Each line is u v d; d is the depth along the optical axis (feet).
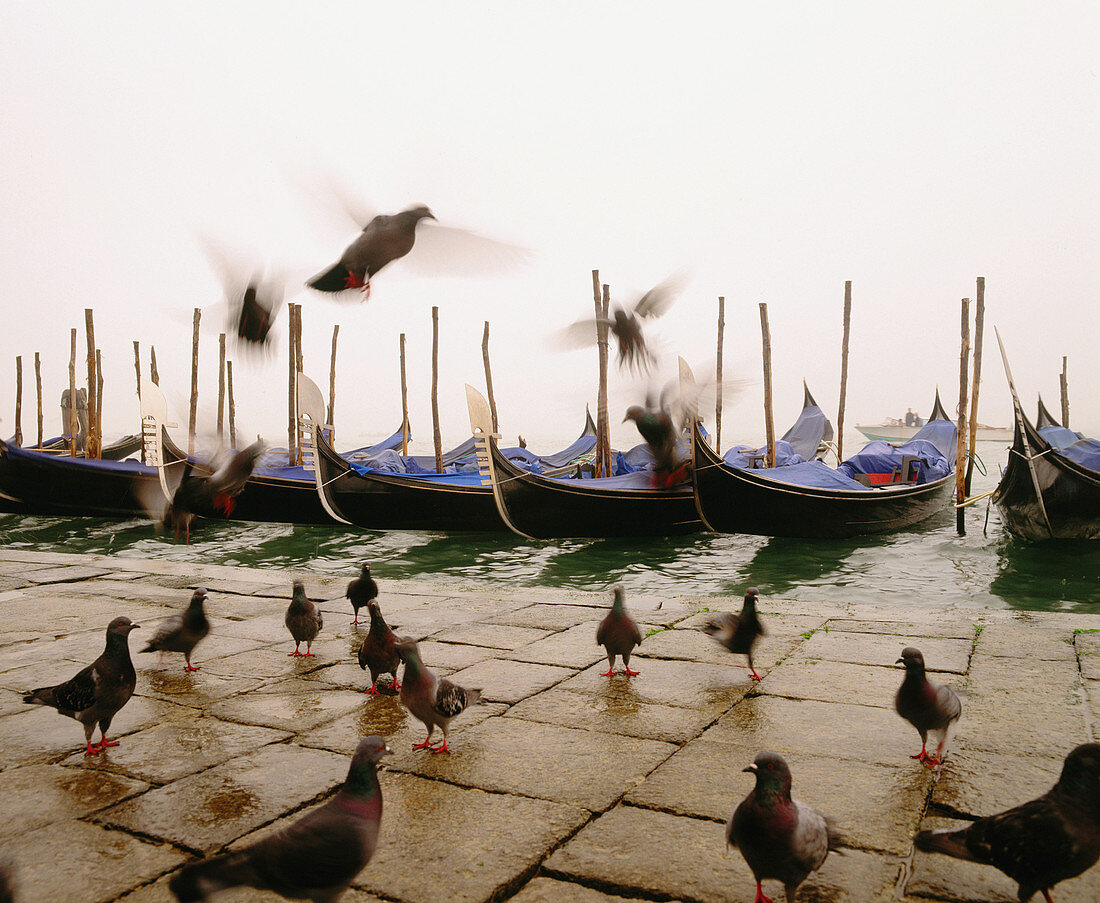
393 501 58.75
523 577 48.42
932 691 13.83
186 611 20.26
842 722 16.40
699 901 10.25
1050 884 9.41
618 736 15.88
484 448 53.67
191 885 8.26
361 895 10.37
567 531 56.65
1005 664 19.79
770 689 18.54
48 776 14.14
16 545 61.05
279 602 28.53
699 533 62.59
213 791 13.51
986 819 9.57
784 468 60.08
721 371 72.08
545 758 14.83
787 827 9.27
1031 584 43.83
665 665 20.65
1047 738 15.21
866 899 10.26
